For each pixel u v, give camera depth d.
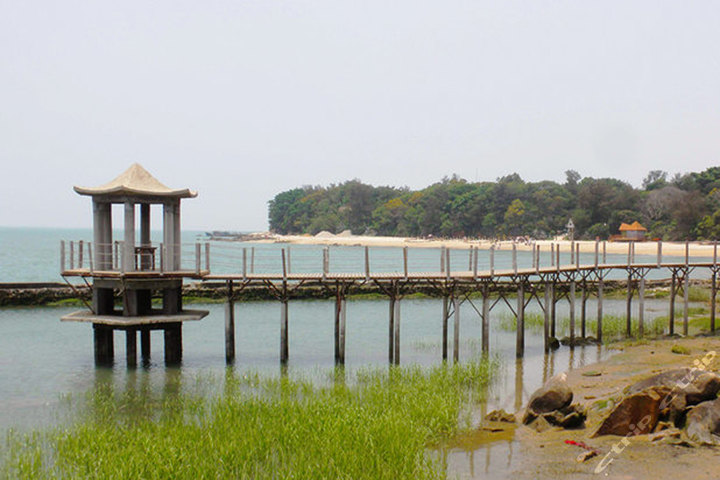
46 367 23.56
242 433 13.44
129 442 13.08
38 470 11.85
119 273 21.45
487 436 14.56
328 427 13.50
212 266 75.75
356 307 43.91
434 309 43.16
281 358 24.28
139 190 21.38
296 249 109.06
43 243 171.62
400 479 11.32
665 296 49.66
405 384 18.73
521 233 144.62
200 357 25.78
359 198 190.50
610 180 167.62
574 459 12.53
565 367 23.73
